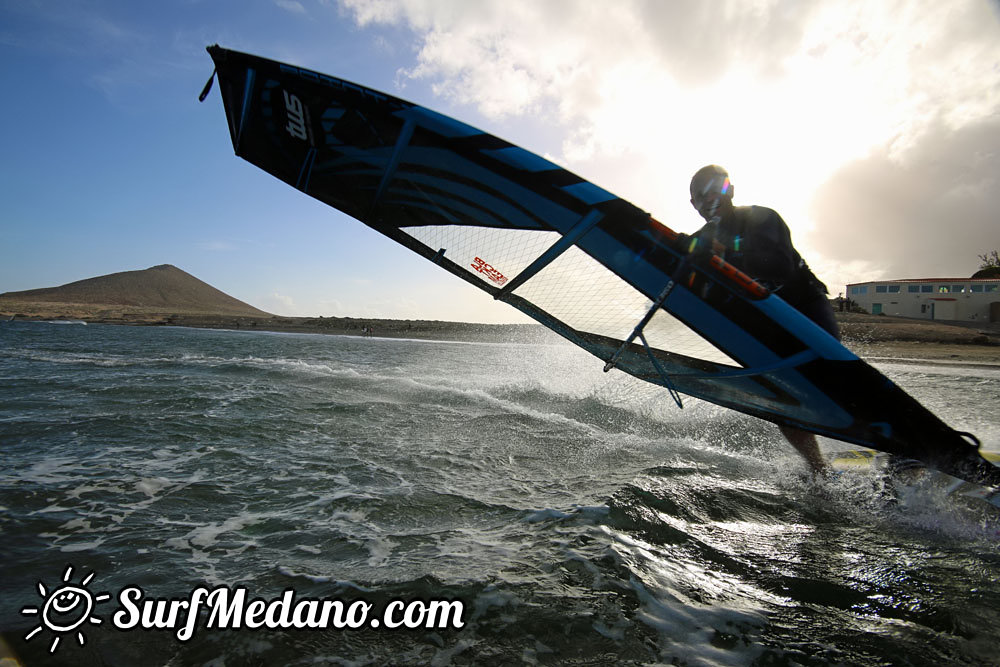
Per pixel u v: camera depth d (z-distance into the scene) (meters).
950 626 1.89
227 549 2.54
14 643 1.77
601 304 4.04
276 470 3.84
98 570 2.30
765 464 4.04
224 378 9.05
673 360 3.99
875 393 3.24
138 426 5.07
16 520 2.80
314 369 10.76
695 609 2.01
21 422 5.13
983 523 2.83
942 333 27.17
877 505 3.15
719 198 3.59
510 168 3.71
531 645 1.79
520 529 2.77
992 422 6.08
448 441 4.81
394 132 3.82
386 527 2.81
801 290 3.57
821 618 1.96
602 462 4.10
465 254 4.29
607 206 3.58
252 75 3.89
